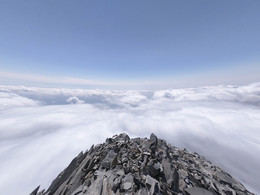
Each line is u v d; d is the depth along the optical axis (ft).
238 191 56.24
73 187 46.83
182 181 50.80
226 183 61.05
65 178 62.49
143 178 42.80
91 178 46.42
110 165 52.34
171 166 55.21
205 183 52.39
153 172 48.34
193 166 67.82
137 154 59.57
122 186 38.78
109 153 60.54
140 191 36.88
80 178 50.88
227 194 50.57
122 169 48.52
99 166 54.60
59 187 53.88
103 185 40.81
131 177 41.68
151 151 63.72
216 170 70.74
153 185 38.55
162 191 39.63
